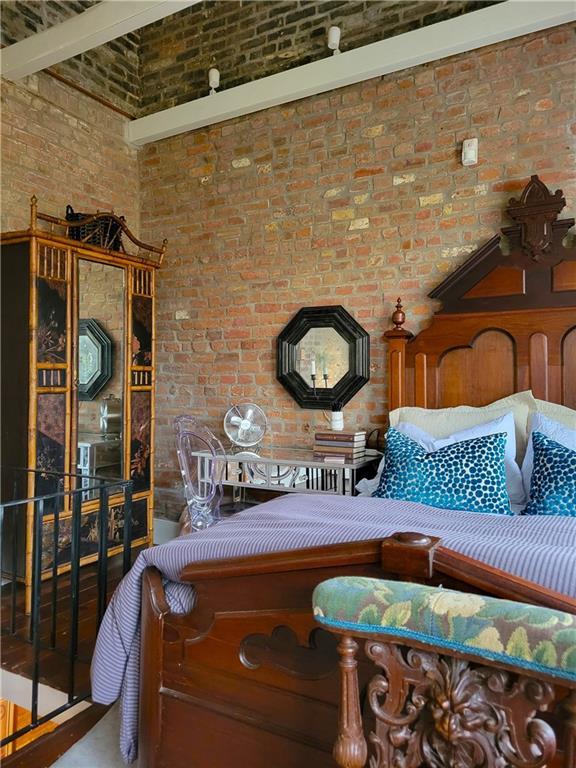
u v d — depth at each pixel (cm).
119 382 343
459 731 82
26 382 288
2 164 326
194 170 402
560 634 75
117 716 198
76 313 311
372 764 89
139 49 424
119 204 408
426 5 325
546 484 219
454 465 237
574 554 128
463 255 312
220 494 345
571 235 283
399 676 89
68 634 251
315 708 129
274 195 371
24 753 174
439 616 84
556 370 278
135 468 353
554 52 289
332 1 353
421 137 324
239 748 139
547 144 291
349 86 344
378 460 323
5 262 296
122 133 411
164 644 152
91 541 328
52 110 358
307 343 355
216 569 141
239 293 385
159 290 417
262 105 364
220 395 392
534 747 77
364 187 341
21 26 339
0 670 222
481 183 308
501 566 126
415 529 162
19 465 290
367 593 91
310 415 359
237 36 386
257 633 138
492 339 295
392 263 332
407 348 317
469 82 310
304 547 138
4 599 290
